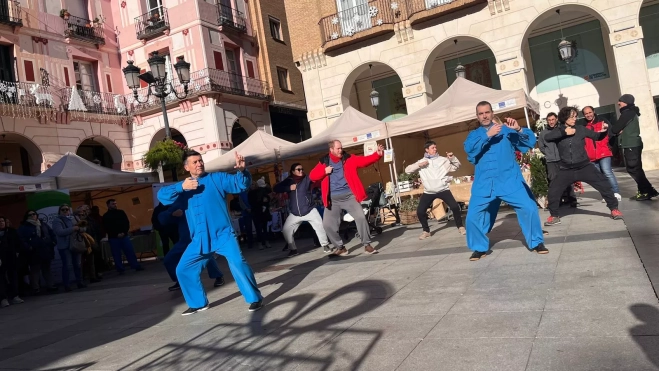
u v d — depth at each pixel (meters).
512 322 3.48
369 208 10.14
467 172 17.17
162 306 6.55
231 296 6.36
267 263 8.95
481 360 2.94
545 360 2.80
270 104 25.64
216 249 5.46
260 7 26.28
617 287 3.87
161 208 10.12
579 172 7.08
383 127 12.28
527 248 5.90
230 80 23.33
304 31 20.55
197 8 21.98
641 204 7.91
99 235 12.23
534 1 16.44
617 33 15.81
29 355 4.93
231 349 4.00
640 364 2.57
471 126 16.41
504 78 17.05
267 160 13.98
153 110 22.98
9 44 19.28
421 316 3.96
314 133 20.33
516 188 5.55
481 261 5.62
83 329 5.88
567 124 7.09
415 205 11.41
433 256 6.50
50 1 21.17
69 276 10.73
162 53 23.17
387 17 18.53
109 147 23.20
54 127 20.28
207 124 21.91
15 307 8.73
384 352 3.32
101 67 23.03
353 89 22.06
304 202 9.03
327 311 4.61
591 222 6.98
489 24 17.12
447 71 20.47
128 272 12.23
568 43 16.28
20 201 13.40
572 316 3.41
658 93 17.69
